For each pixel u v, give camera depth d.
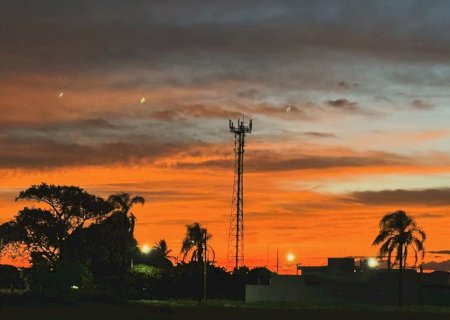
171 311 78.81
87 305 92.38
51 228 117.56
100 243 120.69
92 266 122.31
